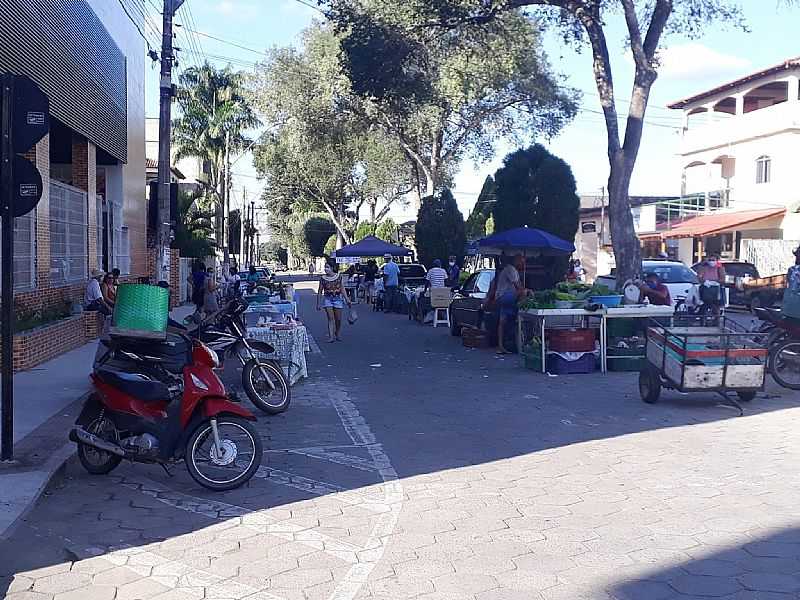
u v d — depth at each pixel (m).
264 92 40.72
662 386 11.56
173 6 18.98
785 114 38.84
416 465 8.30
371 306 37.22
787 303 12.50
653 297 17.52
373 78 21.14
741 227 37.41
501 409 11.27
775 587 5.11
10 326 7.86
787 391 12.50
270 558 5.71
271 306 15.90
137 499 7.19
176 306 35.03
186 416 7.34
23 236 16.48
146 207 32.03
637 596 5.00
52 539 6.13
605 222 49.06
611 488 7.38
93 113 22.14
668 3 18.91
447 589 5.12
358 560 5.65
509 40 25.69
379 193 59.97
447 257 38.75
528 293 17.34
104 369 7.81
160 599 5.03
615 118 19.31
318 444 9.27
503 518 6.54
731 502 6.91
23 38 15.72
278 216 75.00
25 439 8.90
